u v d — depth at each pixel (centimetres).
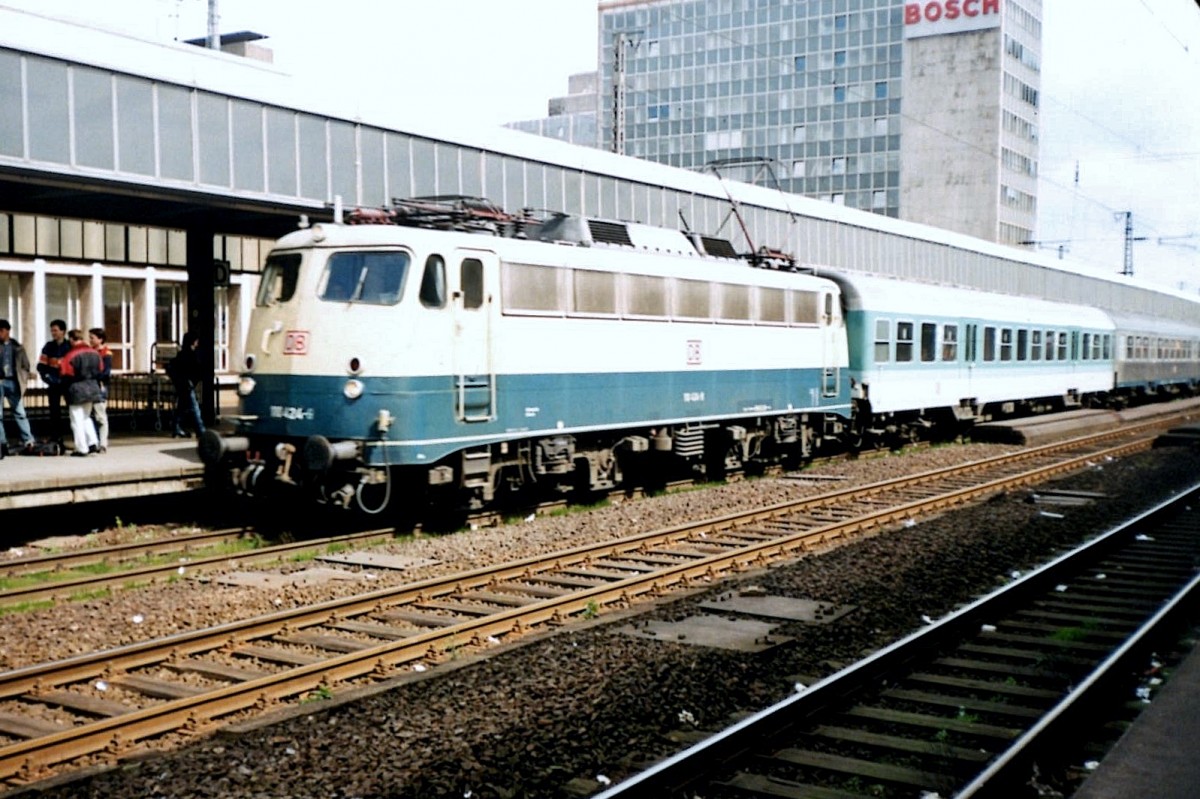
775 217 3066
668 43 10994
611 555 1306
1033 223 10919
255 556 1270
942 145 10044
